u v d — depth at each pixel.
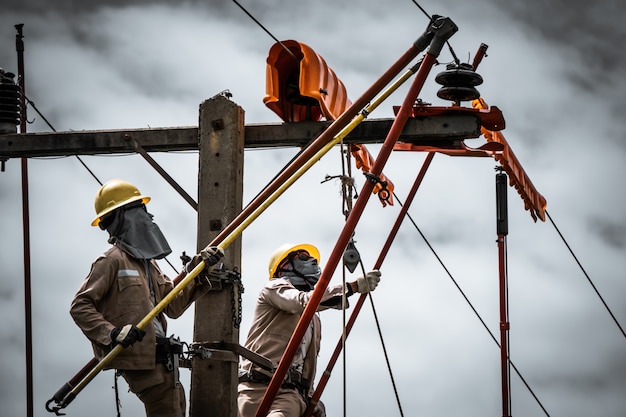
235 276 12.70
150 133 13.74
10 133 14.18
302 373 14.24
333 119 13.58
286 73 14.16
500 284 16.98
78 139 13.89
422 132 13.16
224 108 13.25
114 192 12.05
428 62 12.48
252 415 13.69
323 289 12.08
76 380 13.84
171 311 12.20
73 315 11.37
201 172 13.17
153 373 11.61
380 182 12.22
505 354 16.84
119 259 11.70
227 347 12.62
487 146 13.48
